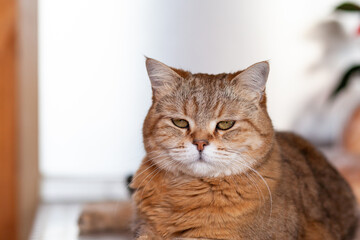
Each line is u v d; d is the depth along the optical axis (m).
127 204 3.14
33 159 3.66
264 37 5.55
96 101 5.16
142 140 2.55
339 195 2.90
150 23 5.24
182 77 2.43
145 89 5.22
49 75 5.06
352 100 5.83
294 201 2.42
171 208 2.30
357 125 5.16
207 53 5.43
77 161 5.16
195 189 2.27
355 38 5.74
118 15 5.14
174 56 5.35
